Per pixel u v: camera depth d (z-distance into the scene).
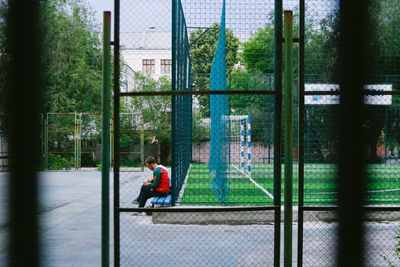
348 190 4.44
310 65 6.93
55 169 29.77
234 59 13.65
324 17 5.41
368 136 6.61
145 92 4.43
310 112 7.82
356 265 4.41
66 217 10.79
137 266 6.25
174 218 9.38
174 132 9.59
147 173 25.62
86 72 33.47
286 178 4.46
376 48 5.09
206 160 16.27
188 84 16.47
